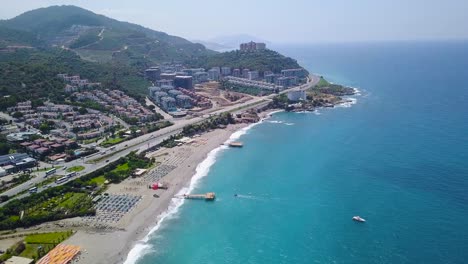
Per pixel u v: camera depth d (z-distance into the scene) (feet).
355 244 469.16
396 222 512.22
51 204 551.59
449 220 509.35
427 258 433.07
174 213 554.46
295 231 504.43
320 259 444.55
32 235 474.90
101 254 443.73
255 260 445.78
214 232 504.43
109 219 524.52
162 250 461.78
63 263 415.23
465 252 439.63
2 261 409.69
